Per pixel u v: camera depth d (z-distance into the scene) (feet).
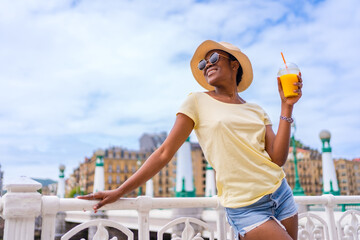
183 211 34.65
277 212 5.19
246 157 5.04
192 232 6.61
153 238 25.46
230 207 5.05
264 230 4.71
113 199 5.14
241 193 4.95
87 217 42.65
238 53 5.69
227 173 5.04
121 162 249.96
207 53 5.96
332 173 38.78
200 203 6.77
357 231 9.22
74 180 316.81
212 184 49.60
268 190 4.94
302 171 233.14
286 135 5.39
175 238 6.46
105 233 5.53
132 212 40.91
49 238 4.95
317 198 8.54
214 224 31.40
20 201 4.65
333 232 8.64
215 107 5.35
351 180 245.45
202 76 6.57
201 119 5.37
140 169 5.11
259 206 4.91
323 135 39.68
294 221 5.26
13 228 4.65
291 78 5.34
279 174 5.27
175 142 5.21
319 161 240.53
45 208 4.87
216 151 5.13
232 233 7.13
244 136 5.16
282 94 5.54
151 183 59.16
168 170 240.32
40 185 4.91
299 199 8.18
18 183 4.75
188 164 45.50
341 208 25.32
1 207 4.68
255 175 4.98
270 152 5.54
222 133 5.08
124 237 6.46
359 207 23.63
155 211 40.01
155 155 5.16
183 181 44.50
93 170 260.42
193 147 249.55
